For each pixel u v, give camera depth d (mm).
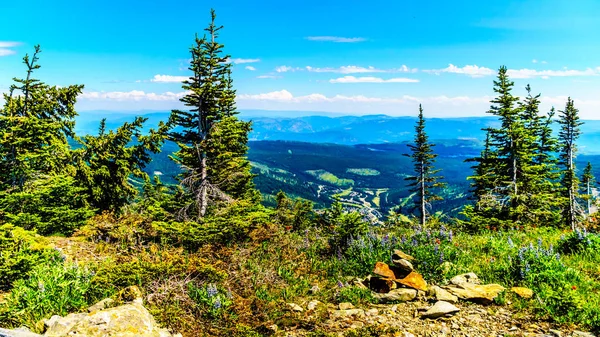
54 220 14188
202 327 6414
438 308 6824
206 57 18344
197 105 18516
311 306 7527
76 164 19312
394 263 8898
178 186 18266
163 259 9500
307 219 19234
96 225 14141
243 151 22812
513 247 10758
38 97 17875
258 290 8375
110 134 20203
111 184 20453
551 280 7727
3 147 15719
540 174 26578
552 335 5832
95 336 5133
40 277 7391
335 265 10344
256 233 12523
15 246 9078
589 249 9969
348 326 6527
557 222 23641
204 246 11125
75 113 19625
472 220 20375
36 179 15922
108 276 7637
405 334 6102
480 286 7676
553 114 33594
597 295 7051
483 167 26547
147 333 5500
